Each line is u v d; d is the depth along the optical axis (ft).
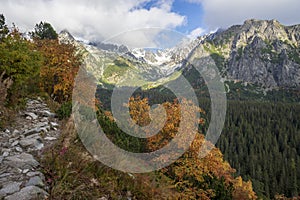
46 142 21.77
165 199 19.84
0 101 26.78
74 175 15.89
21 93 36.22
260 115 370.53
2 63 30.32
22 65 31.48
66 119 28.86
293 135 313.53
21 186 14.11
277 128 330.75
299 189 192.34
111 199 15.19
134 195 17.35
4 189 13.66
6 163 16.66
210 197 30.17
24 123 26.50
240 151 234.58
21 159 17.29
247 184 64.80
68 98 44.75
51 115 30.58
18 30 45.83
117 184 17.12
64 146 18.78
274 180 204.03
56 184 14.21
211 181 32.71
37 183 14.42
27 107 32.86
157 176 24.64
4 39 35.68
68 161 17.11
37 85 45.78
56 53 48.98
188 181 29.40
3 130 23.26
